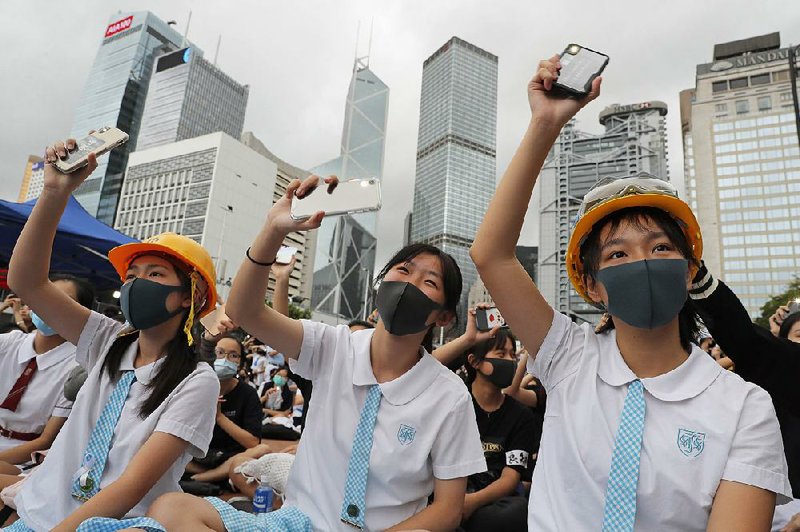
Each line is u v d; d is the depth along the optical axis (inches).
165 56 4881.9
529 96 62.4
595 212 60.8
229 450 152.7
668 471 49.6
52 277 122.5
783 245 3543.3
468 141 6565.0
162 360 83.1
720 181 3836.1
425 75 7347.4
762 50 4067.4
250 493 131.5
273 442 213.0
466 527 108.5
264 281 74.4
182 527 56.3
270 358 350.0
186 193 3506.4
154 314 82.0
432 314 76.4
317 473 74.2
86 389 82.5
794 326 109.3
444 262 79.9
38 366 119.3
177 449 74.7
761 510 46.7
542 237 4608.8
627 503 49.6
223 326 135.9
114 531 53.4
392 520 70.8
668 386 53.9
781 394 81.5
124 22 5378.9
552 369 62.6
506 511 106.4
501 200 64.0
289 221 68.2
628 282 54.6
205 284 90.7
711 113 3983.8
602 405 56.3
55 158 82.4
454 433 75.2
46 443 114.3
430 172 6707.7
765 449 48.9
